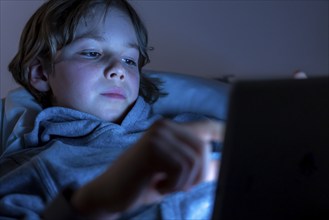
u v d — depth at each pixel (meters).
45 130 0.74
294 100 0.35
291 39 1.16
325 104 0.38
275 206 0.42
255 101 0.32
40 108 0.86
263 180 0.38
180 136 0.34
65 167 0.59
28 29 0.88
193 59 1.22
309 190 0.45
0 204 0.55
